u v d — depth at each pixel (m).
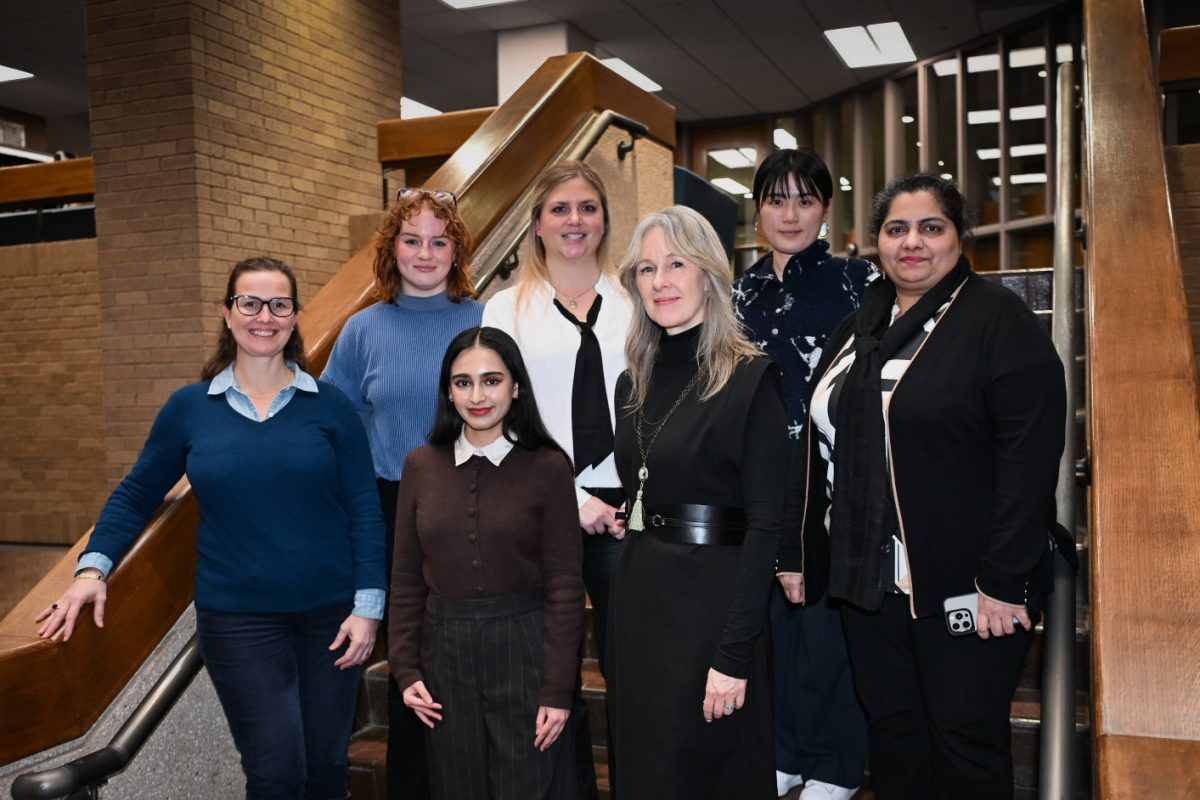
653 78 11.19
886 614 1.82
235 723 1.99
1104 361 1.76
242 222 5.55
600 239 2.28
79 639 2.01
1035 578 1.66
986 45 9.91
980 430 1.70
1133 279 1.97
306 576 1.99
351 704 2.13
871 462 1.76
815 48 10.16
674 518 1.76
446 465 1.99
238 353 2.03
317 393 2.07
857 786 2.18
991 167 10.12
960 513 1.70
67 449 6.25
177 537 2.26
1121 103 2.65
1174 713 1.16
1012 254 9.82
